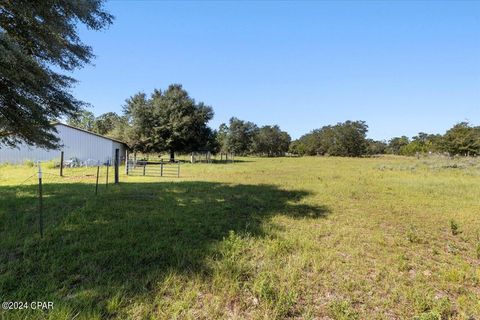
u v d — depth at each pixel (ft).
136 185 40.29
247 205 28.09
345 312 10.02
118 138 120.88
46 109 26.63
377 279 12.91
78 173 59.98
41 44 23.59
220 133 238.89
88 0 24.67
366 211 26.89
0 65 18.06
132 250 14.79
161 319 9.36
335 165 101.09
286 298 10.62
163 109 117.60
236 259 14.21
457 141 140.26
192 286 11.46
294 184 45.19
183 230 18.66
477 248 16.71
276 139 258.37
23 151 84.99
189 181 47.34
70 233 17.35
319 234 19.24
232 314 9.93
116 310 9.57
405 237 19.40
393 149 298.56
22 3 20.11
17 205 24.40
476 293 12.16
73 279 11.61
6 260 13.37
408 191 38.70
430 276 13.60
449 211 27.25
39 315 9.05
